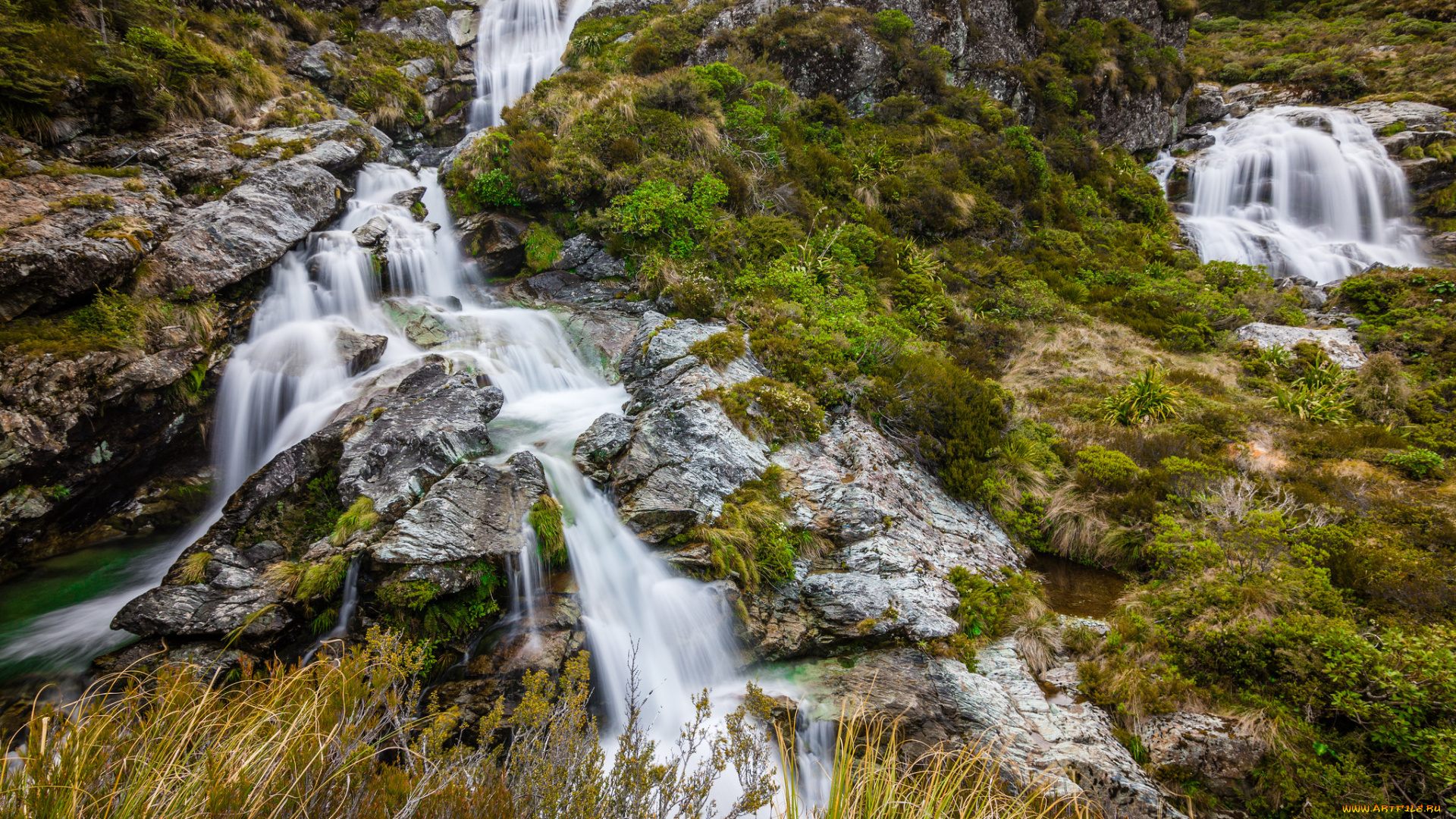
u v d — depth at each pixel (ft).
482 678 20.33
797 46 65.05
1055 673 23.66
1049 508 33.12
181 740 9.29
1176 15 98.73
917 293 48.88
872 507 27.84
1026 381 45.62
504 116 52.85
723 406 29.89
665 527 25.39
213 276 31.63
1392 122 84.94
